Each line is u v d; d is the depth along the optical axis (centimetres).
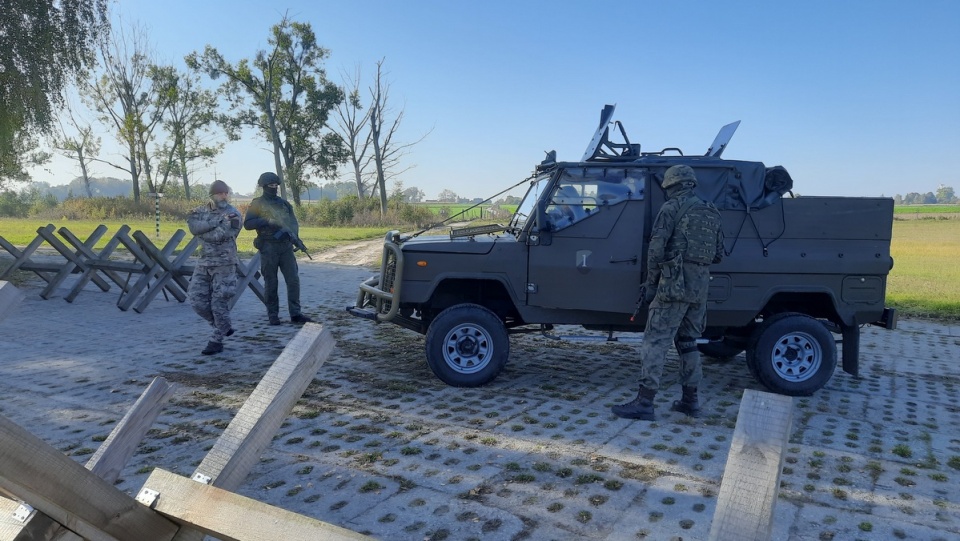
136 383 596
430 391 602
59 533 167
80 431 468
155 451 432
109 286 1180
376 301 652
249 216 883
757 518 142
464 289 665
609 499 380
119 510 163
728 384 666
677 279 518
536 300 624
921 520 364
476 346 619
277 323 903
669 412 555
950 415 563
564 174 618
